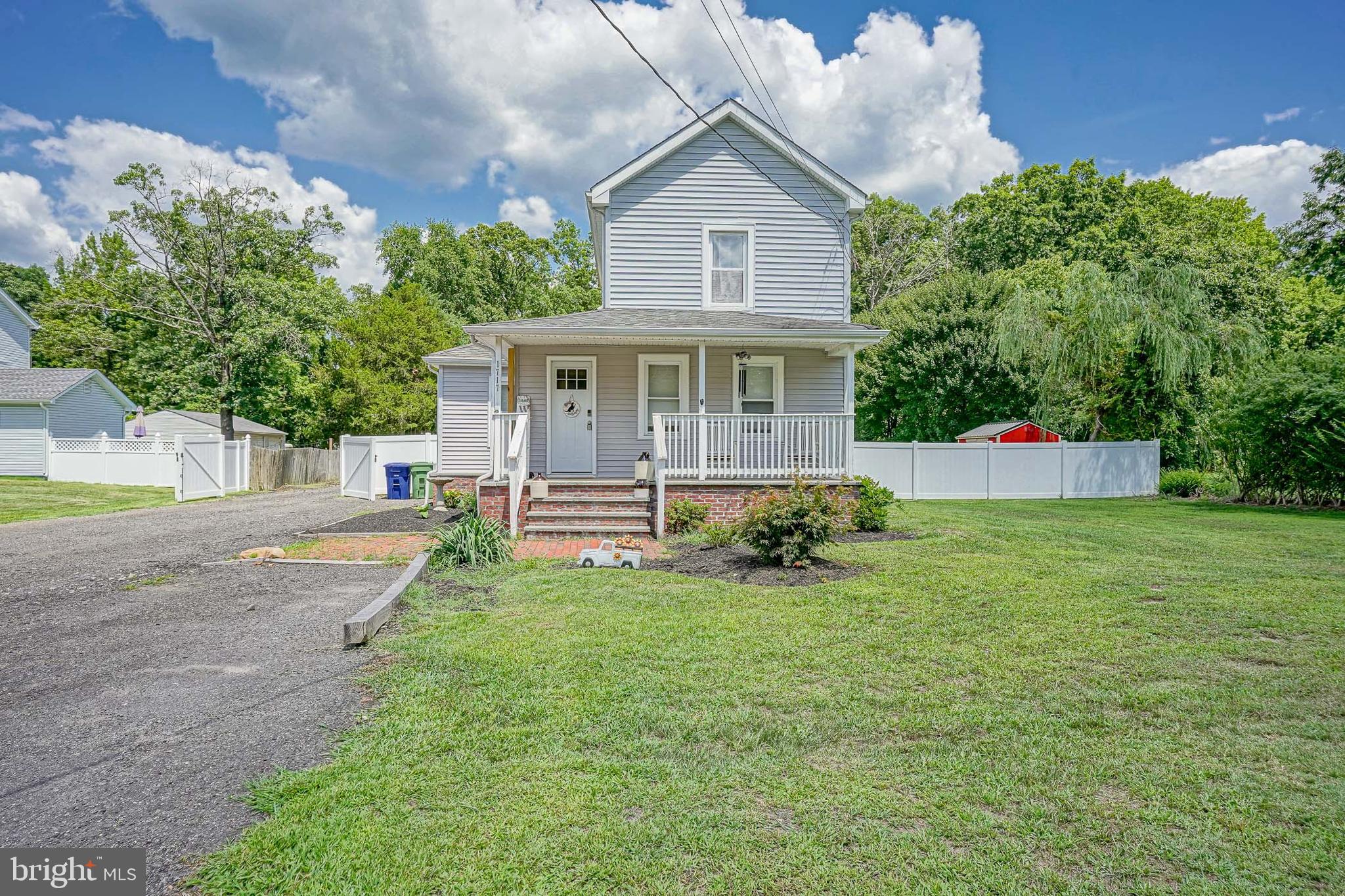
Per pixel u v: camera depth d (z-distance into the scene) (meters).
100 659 5.03
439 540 8.83
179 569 8.48
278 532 11.88
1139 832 2.85
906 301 27.66
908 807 3.03
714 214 13.80
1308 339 26.70
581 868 2.59
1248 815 2.98
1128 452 18.31
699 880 2.53
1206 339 18.23
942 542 9.84
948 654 5.01
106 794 3.11
